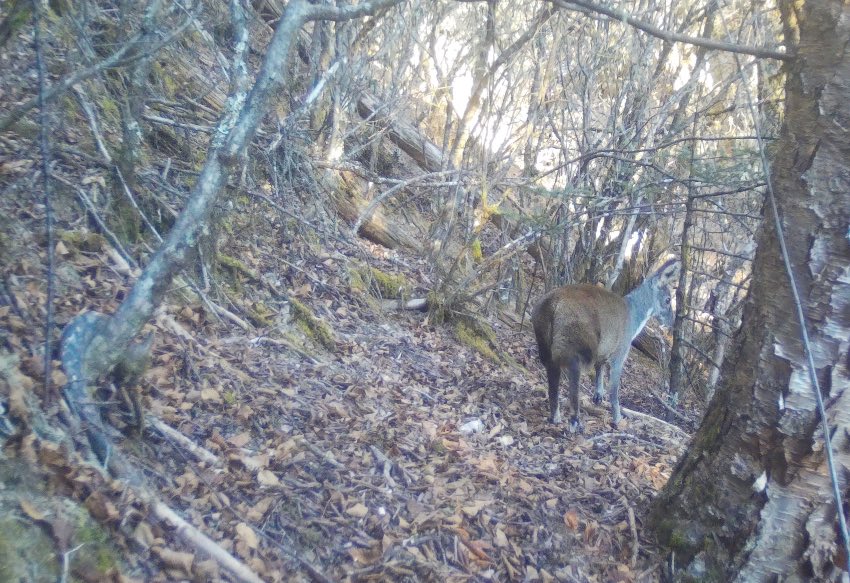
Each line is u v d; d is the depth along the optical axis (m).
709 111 8.63
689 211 6.91
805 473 3.76
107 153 5.44
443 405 6.04
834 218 3.63
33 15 3.33
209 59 8.23
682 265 7.83
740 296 10.05
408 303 7.97
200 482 3.68
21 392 3.14
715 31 8.73
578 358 6.07
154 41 4.83
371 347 6.68
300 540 3.71
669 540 4.36
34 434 3.04
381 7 3.69
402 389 6.04
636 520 4.70
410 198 9.74
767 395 3.88
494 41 8.52
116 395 3.67
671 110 8.88
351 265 7.75
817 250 3.68
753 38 8.00
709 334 10.24
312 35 8.37
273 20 8.55
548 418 6.38
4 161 4.86
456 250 9.36
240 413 4.43
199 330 5.25
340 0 7.82
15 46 5.53
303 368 5.54
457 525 4.23
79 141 5.50
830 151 3.64
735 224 9.77
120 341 3.48
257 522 3.66
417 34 9.38
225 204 5.76
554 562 4.27
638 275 10.31
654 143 8.58
